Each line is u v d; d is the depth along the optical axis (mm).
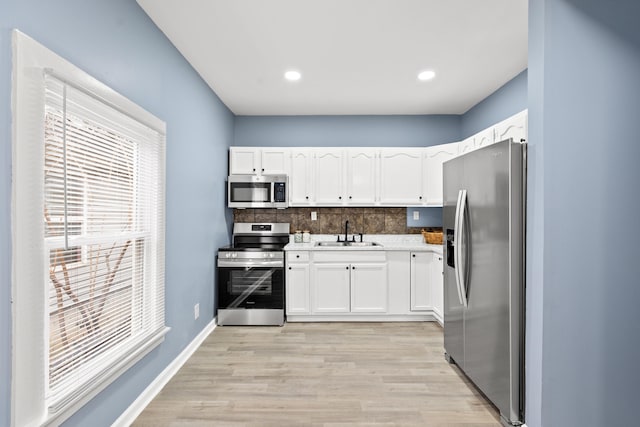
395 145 4461
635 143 1729
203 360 2854
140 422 2016
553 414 1729
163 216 2340
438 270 3646
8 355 1215
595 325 1725
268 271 3760
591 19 1731
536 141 1785
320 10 2205
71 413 1497
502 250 1977
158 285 2285
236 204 4059
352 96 3805
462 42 2627
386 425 2008
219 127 3838
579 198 1729
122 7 1936
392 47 2705
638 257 1722
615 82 1729
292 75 3225
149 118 2145
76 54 1565
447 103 4047
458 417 2088
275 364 2785
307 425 2002
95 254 1726
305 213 4457
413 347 3129
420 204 4137
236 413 2115
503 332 1979
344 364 2785
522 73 3158
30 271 1278
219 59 2881
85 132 1609
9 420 1218
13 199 1218
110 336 1822
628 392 1729
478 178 2232
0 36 1184
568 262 1725
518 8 2195
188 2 2100
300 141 4492
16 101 1217
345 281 3855
